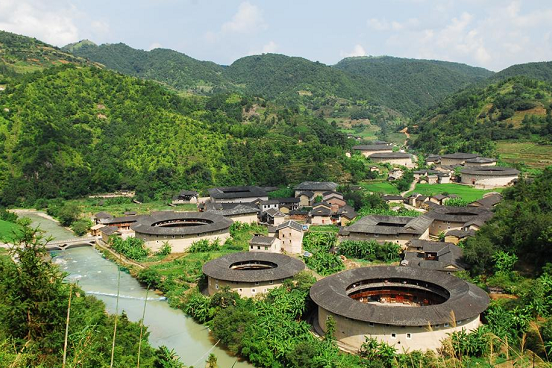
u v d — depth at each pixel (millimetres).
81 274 109000
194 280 98000
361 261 110625
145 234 123812
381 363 59906
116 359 51500
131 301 91312
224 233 131500
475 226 119812
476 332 64188
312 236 126938
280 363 63938
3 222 156125
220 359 67438
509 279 85562
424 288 81938
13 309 44750
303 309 77625
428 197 173875
